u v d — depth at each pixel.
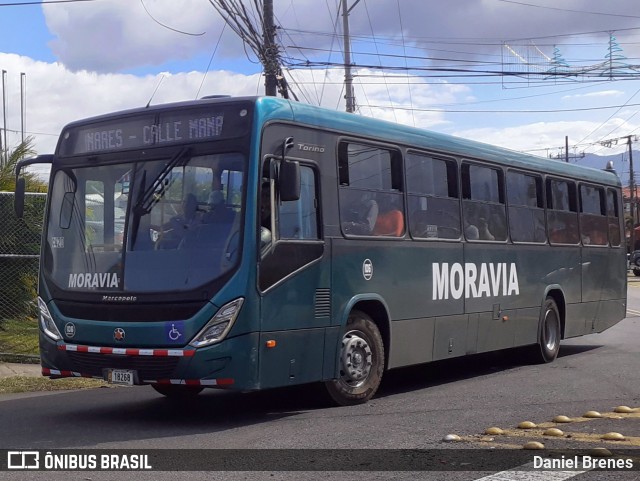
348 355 9.60
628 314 24.80
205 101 8.73
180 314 8.25
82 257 9.01
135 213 8.78
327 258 9.23
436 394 10.62
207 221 8.46
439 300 11.16
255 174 8.38
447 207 11.52
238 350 8.16
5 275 14.49
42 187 15.91
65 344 8.87
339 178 9.55
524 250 13.40
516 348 14.03
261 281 8.36
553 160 14.77
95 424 8.72
